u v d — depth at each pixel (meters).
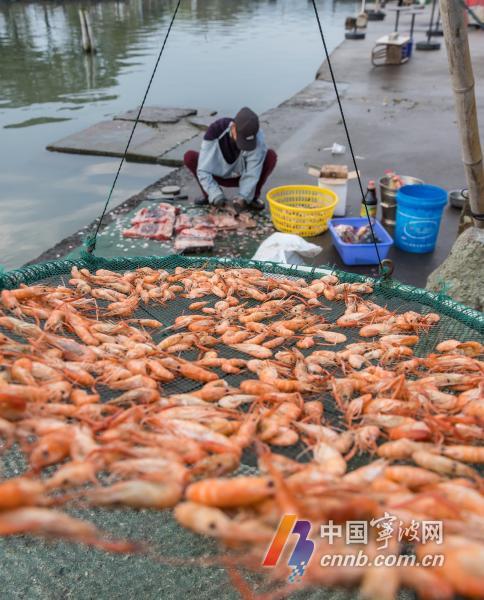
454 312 3.64
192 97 14.38
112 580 2.85
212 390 2.67
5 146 10.21
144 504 1.77
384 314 3.61
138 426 2.24
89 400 2.49
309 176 8.58
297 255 5.78
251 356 3.19
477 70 16.62
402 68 17.69
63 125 11.62
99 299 3.81
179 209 7.29
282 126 11.49
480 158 3.90
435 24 27.06
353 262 5.82
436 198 5.88
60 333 3.24
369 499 1.67
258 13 34.09
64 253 6.16
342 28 27.86
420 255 6.09
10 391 2.37
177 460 1.97
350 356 3.10
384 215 6.81
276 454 2.22
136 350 3.02
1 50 19.98
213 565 2.92
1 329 3.17
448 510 1.72
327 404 2.75
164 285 4.01
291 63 19.12
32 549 3.03
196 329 3.40
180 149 9.88
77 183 8.52
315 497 1.67
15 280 3.88
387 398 2.64
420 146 9.98
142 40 23.17
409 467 2.05
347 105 13.23
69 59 18.69
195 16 31.92
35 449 2.03
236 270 4.25
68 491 2.54
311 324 3.55
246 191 7.04
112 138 10.43
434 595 1.54
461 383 2.82
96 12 31.77
